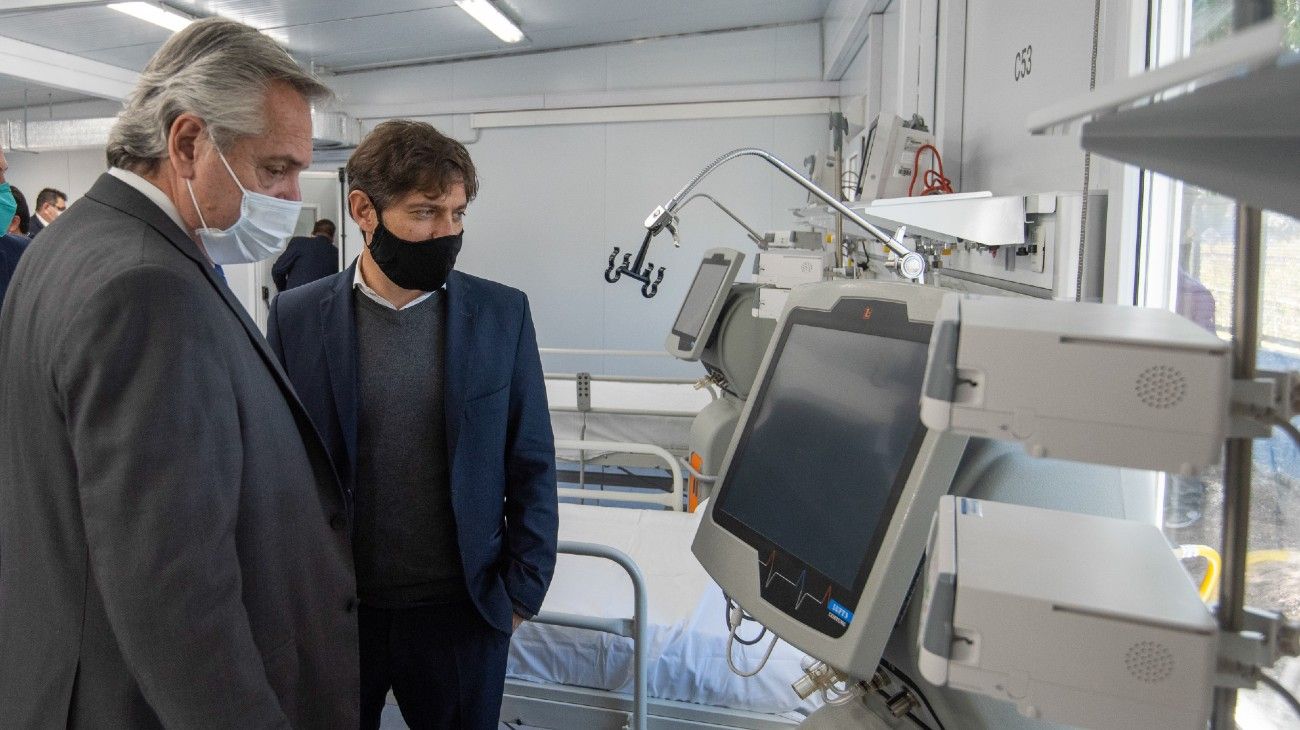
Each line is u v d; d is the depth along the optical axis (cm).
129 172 99
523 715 193
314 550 111
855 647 79
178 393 86
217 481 90
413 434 140
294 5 588
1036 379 52
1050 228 161
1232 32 43
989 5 268
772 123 696
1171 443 50
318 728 112
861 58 555
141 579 84
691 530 252
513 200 757
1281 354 125
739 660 183
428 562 141
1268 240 124
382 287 141
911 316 89
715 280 282
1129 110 43
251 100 96
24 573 93
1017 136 233
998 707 81
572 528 253
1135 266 154
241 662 91
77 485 91
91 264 89
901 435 83
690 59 710
